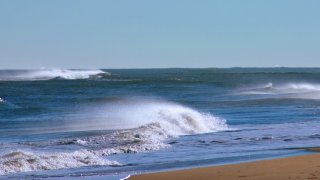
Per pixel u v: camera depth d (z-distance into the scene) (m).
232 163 36.38
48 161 36.75
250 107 94.25
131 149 43.44
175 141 49.03
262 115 77.56
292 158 36.94
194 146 45.91
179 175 32.25
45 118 73.94
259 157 39.22
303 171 32.19
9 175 33.44
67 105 97.44
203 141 49.00
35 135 55.03
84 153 40.50
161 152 42.56
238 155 40.38
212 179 30.97
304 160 36.06
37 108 88.19
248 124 64.44
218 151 42.75
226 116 76.06
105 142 46.41
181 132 55.62
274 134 53.47
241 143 47.44
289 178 30.30
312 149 42.97
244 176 31.23
